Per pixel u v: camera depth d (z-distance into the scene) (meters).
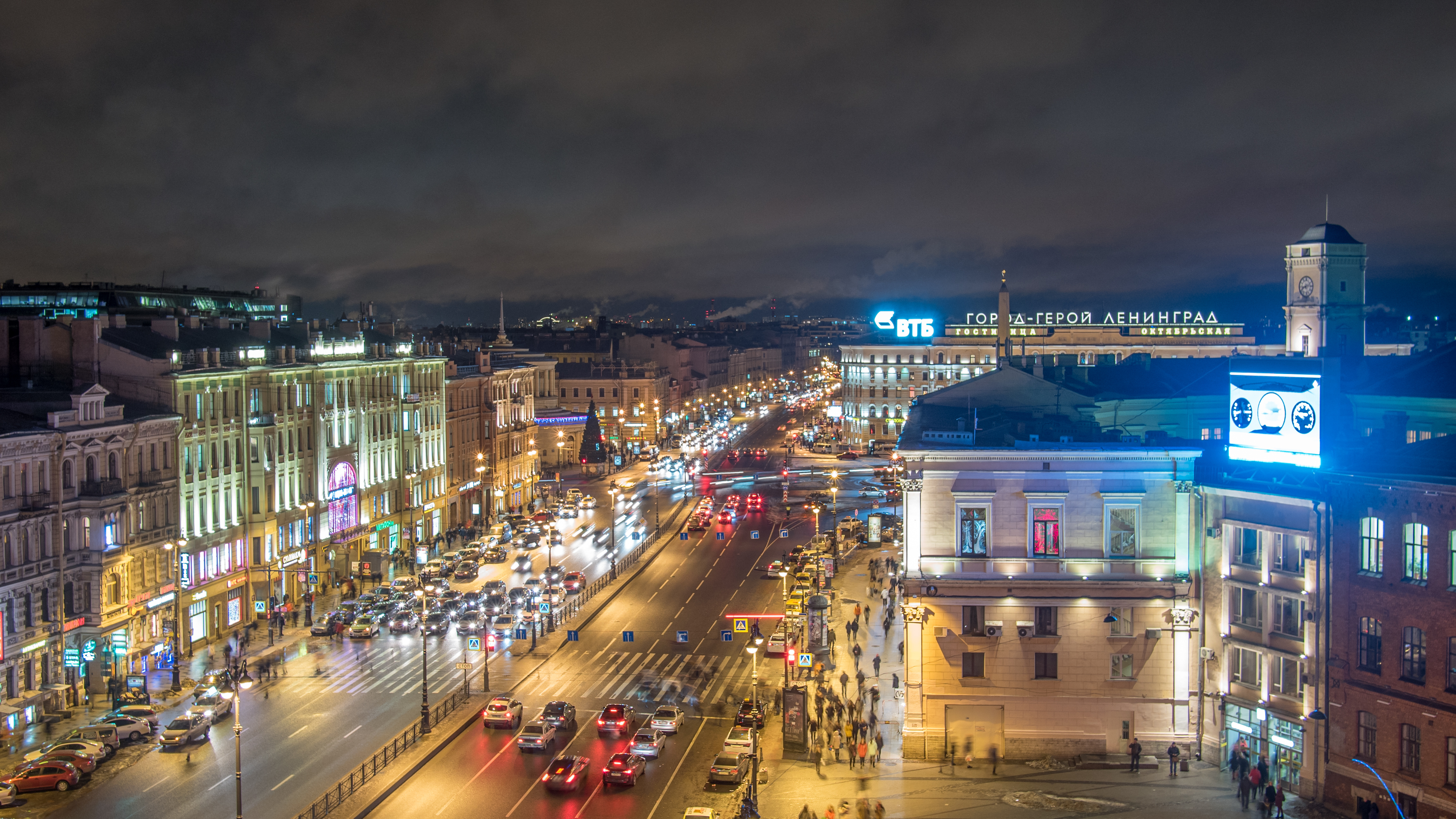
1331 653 53.72
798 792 56.28
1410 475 50.19
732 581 110.06
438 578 107.50
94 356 85.25
